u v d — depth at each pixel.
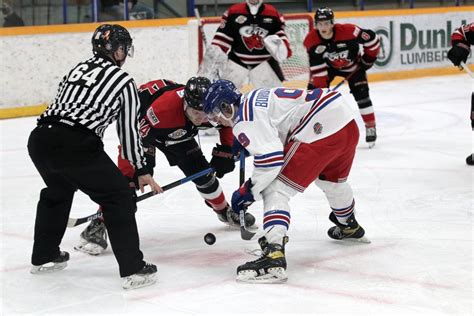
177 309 4.91
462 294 5.08
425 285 5.28
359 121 13.82
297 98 5.43
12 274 5.76
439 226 6.90
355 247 6.27
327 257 5.99
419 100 16.19
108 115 5.27
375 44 10.62
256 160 5.21
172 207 7.89
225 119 5.44
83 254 6.26
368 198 8.07
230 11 11.66
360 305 4.90
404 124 13.27
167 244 6.53
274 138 5.21
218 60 11.79
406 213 7.41
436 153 10.62
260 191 5.32
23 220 7.48
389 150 10.94
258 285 5.35
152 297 5.16
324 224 7.05
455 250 6.13
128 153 5.42
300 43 17.66
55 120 5.25
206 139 12.25
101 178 5.23
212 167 6.11
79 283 5.52
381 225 6.97
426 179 8.96
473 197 8.01
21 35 14.22
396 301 4.96
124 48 5.46
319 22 10.49
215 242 6.55
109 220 5.27
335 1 20.41
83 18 16.16
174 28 16.08
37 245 5.63
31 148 5.36
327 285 5.31
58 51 14.72
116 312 4.90
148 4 17.16
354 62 10.84
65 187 5.54
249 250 6.21
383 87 18.45
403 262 5.82
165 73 16.08
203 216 7.52
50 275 5.72
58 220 5.62
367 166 9.81
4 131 13.02
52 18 15.63
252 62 11.79
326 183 5.96
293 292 5.18
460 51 9.43
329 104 5.43
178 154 6.52
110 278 5.62
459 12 20.95
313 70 10.95
